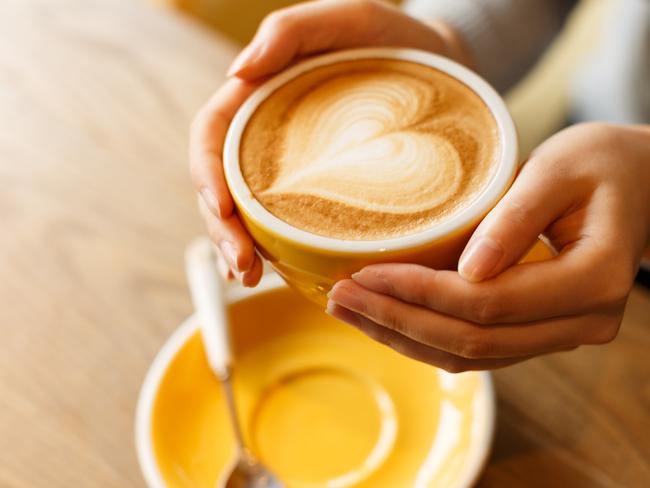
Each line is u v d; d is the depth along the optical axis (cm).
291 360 46
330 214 34
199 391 45
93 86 61
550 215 34
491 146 36
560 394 45
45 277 51
